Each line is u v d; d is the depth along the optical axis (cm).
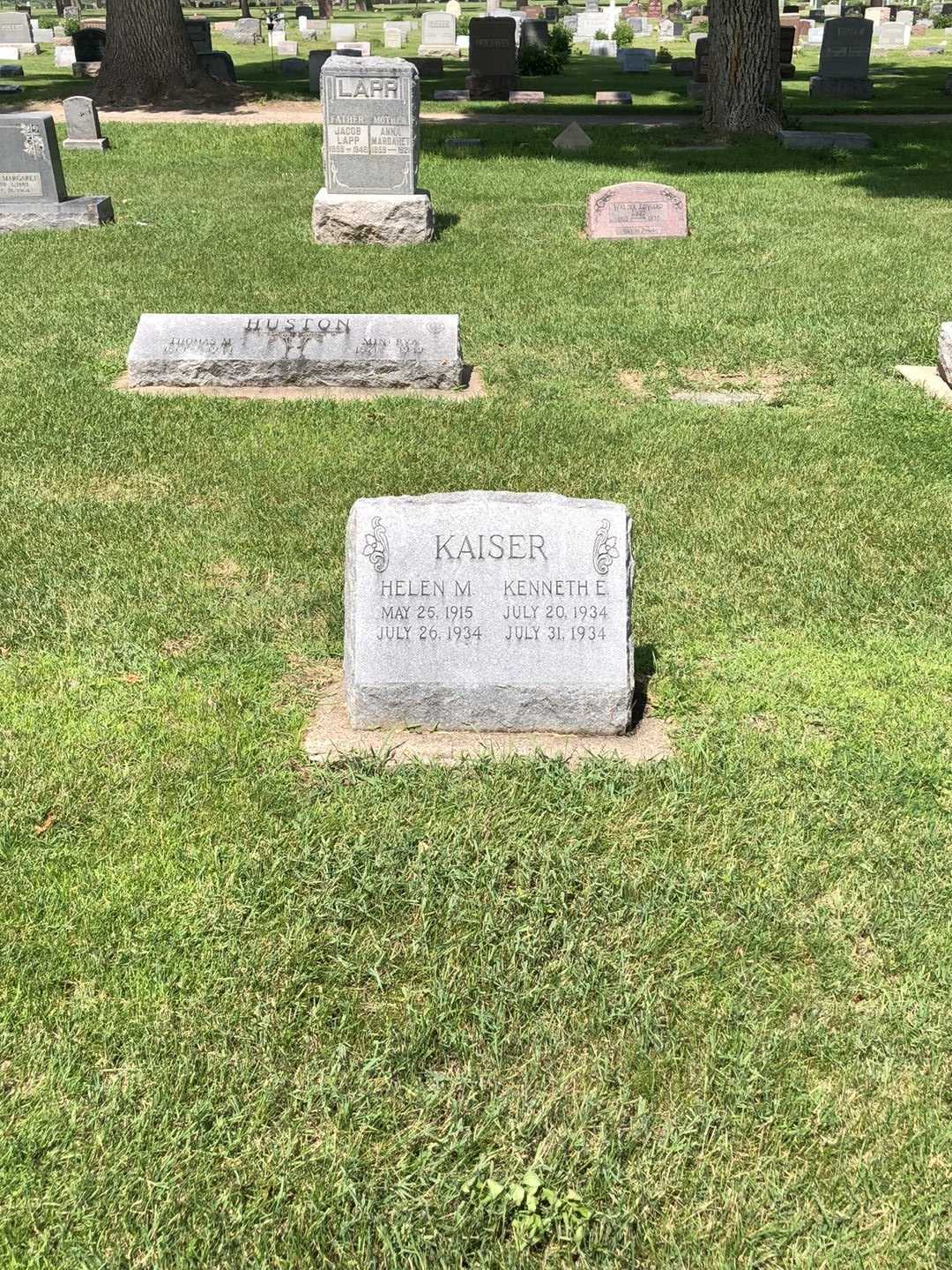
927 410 862
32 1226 283
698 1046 334
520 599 460
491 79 2752
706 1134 308
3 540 641
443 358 906
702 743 465
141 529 656
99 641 540
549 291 1169
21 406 847
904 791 438
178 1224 284
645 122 2405
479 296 1141
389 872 395
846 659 533
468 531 457
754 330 1053
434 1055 331
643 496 707
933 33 5203
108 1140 304
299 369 908
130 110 2438
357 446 780
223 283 1177
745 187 1703
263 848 405
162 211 1538
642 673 523
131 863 397
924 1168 300
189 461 754
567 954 362
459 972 357
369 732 470
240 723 475
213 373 907
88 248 1329
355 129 1359
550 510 460
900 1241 283
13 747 458
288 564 614
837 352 1001
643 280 1212
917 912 379
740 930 373
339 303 1107
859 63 2828
